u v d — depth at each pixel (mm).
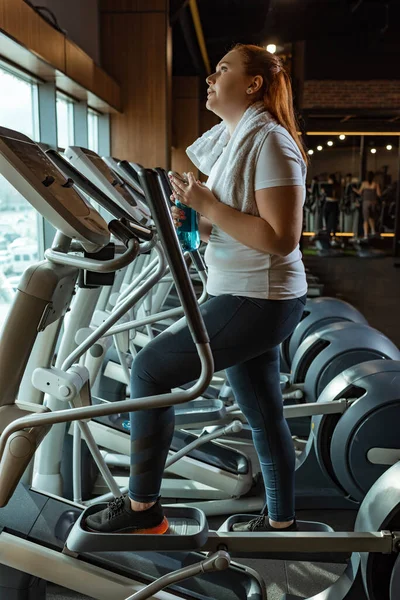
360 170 14375
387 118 11891
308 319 3986
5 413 1605
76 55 4367
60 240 1619
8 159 1426
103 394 3209
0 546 1703
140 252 1681
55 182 1566
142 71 6586
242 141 1592
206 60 12062
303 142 1852
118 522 1610
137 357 1609
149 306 3324
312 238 14891
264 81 1690
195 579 1859
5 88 3775
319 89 11125
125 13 6512
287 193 1555
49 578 1703
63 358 2123
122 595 1702
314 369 3227
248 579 1904
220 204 1595
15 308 1587
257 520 2043
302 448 3182
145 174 1137
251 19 8867
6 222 3988
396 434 2461
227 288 1647
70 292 1729
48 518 1827
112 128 6684
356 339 3227
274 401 1905
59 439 2287
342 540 1688
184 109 13141
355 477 2500
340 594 1865
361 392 2676
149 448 1590
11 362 1611
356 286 9047
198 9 8461
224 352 1631
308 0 9477
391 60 10922
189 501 2715
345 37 10852
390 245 14953
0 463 1514
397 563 1681
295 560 2295
